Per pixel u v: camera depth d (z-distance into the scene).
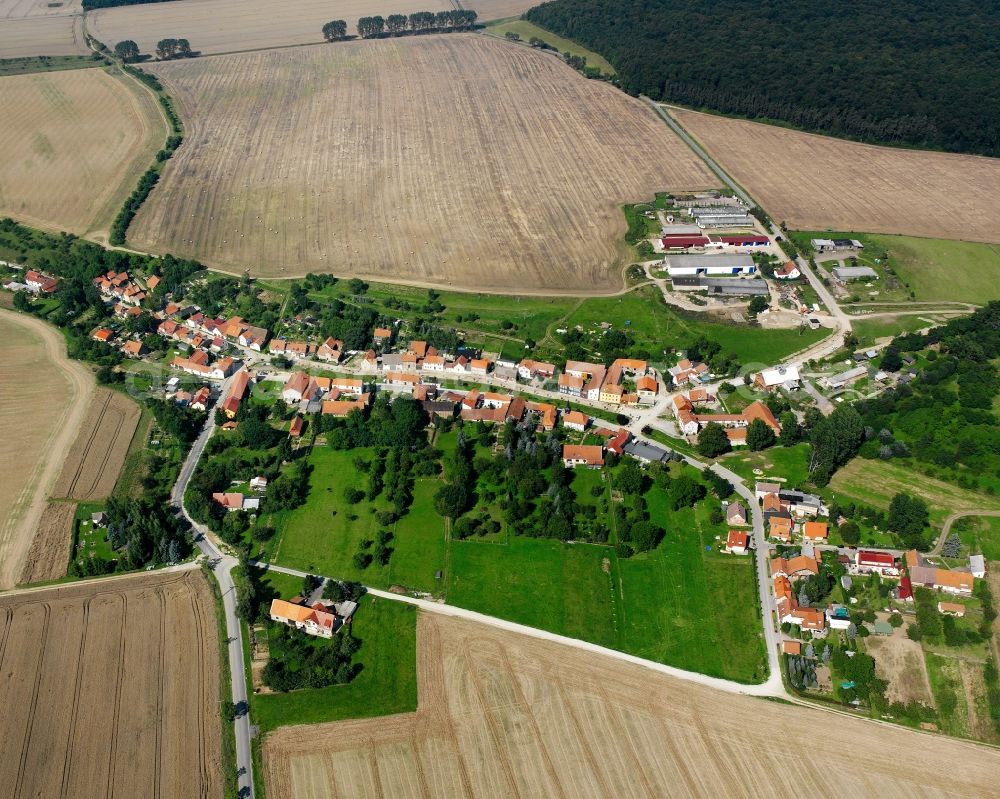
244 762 137.88
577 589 169.38
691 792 133.62
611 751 139.62
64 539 180.25
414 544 179.75
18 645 156.88
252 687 150.38
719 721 144.38
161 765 137.25
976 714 144.75
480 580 171.50
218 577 171.88
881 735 142.12
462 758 138.50
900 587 165.50
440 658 155.38
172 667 153.25
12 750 139.62
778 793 133.50
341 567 174.62
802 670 151.12
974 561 168.75
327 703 147.50
